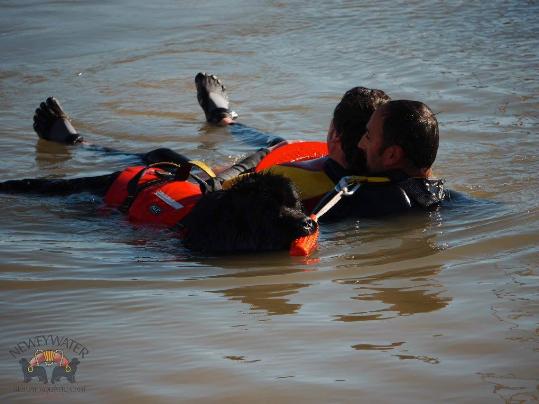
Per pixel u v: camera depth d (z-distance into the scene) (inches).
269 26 646.5
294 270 253.9
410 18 651.5
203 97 456.1
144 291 238.5
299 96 487.5
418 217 300.0
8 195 335.9
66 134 418.3
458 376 182.2
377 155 304.5
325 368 187.3
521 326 204.8
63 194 334.3
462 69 520.4
